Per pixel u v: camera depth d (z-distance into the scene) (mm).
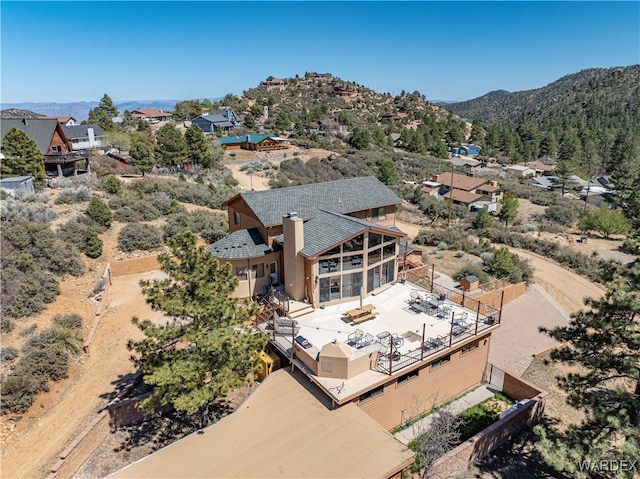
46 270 27062
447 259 40656
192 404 14742
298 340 19859
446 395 20922
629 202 61906
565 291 37750
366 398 17375
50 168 51062
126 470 13594
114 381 20188
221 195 49406
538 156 140875
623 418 14148
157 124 123875
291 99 183250
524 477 16297
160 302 15945
